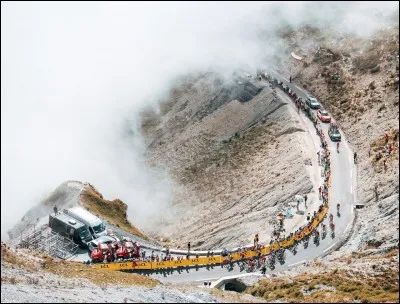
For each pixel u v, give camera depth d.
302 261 84.00
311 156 126.06
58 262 61.12
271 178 124.81
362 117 141.38
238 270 82.19
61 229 91.12
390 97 141.12
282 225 99.06
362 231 89.56
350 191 108.81
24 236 96.38
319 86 172.12
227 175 142.38
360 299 50.09
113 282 57.47
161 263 82.62
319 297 51.91
